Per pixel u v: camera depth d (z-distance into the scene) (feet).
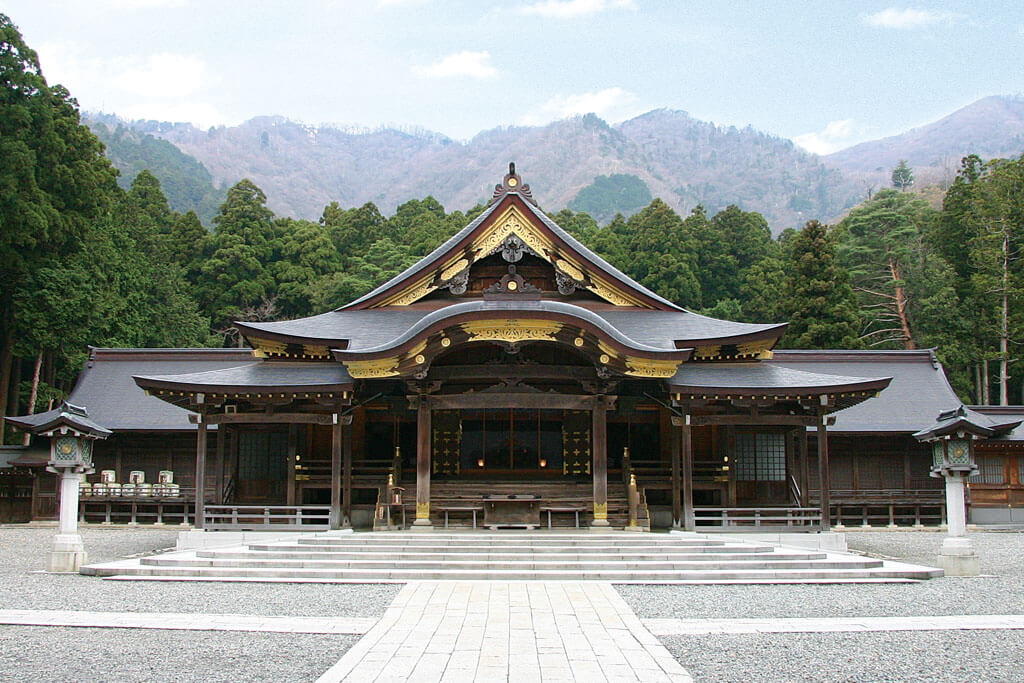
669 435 93.04
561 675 29.63
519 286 77.61
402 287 90.58
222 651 33.99
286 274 249.55
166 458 108.06
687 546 65.05
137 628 38.70
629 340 74.95
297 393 78.33
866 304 215.92
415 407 80.33
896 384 115.85
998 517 107.55
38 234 132.36
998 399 197.88
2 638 36.55
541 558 60.54
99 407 110.73
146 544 80.64
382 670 30.30
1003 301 180.45
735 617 42.34
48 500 104.78
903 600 47.96
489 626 38.70
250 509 84.84
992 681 30.09
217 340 223.71
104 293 152.25
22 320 132.16
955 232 202.90
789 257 246.88
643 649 33.88
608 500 82.58
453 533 71.92
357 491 90.94
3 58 129.18
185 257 247.91
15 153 125.80
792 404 85.40
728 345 85.35
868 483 108.27
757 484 89.51
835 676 30.58
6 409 145.79
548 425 90.17
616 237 251.60
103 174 159.63
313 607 44.55
